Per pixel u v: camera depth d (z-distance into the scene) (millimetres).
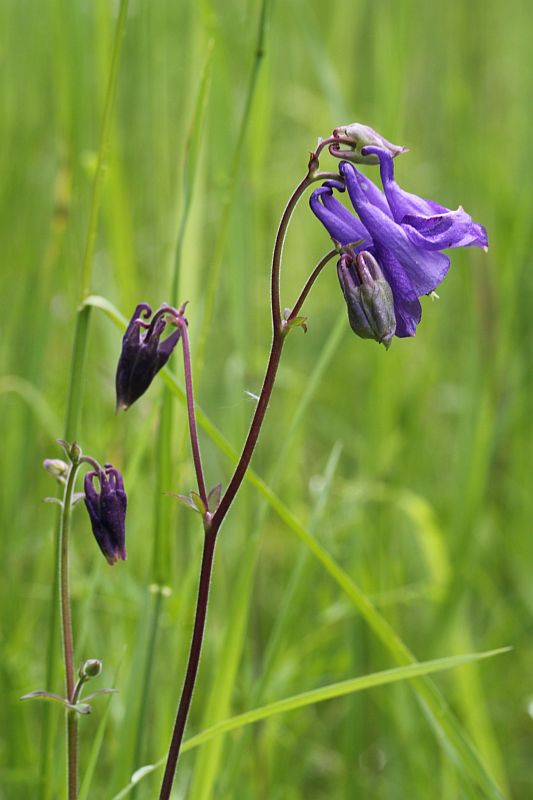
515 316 8680
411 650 7312
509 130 10555
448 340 9797
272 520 8109
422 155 10953
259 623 7262
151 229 7945
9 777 5605
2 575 6461
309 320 9789
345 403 9117
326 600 7289
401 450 8195
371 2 9766
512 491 8539
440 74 10883
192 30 6492
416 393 8578
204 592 3918
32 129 8422
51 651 5051
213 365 8250
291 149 10391
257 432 3811
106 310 4980
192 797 5113
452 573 6922
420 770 6418
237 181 6012
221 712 5246
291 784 6453
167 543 5207
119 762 5168
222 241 5457
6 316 8000
